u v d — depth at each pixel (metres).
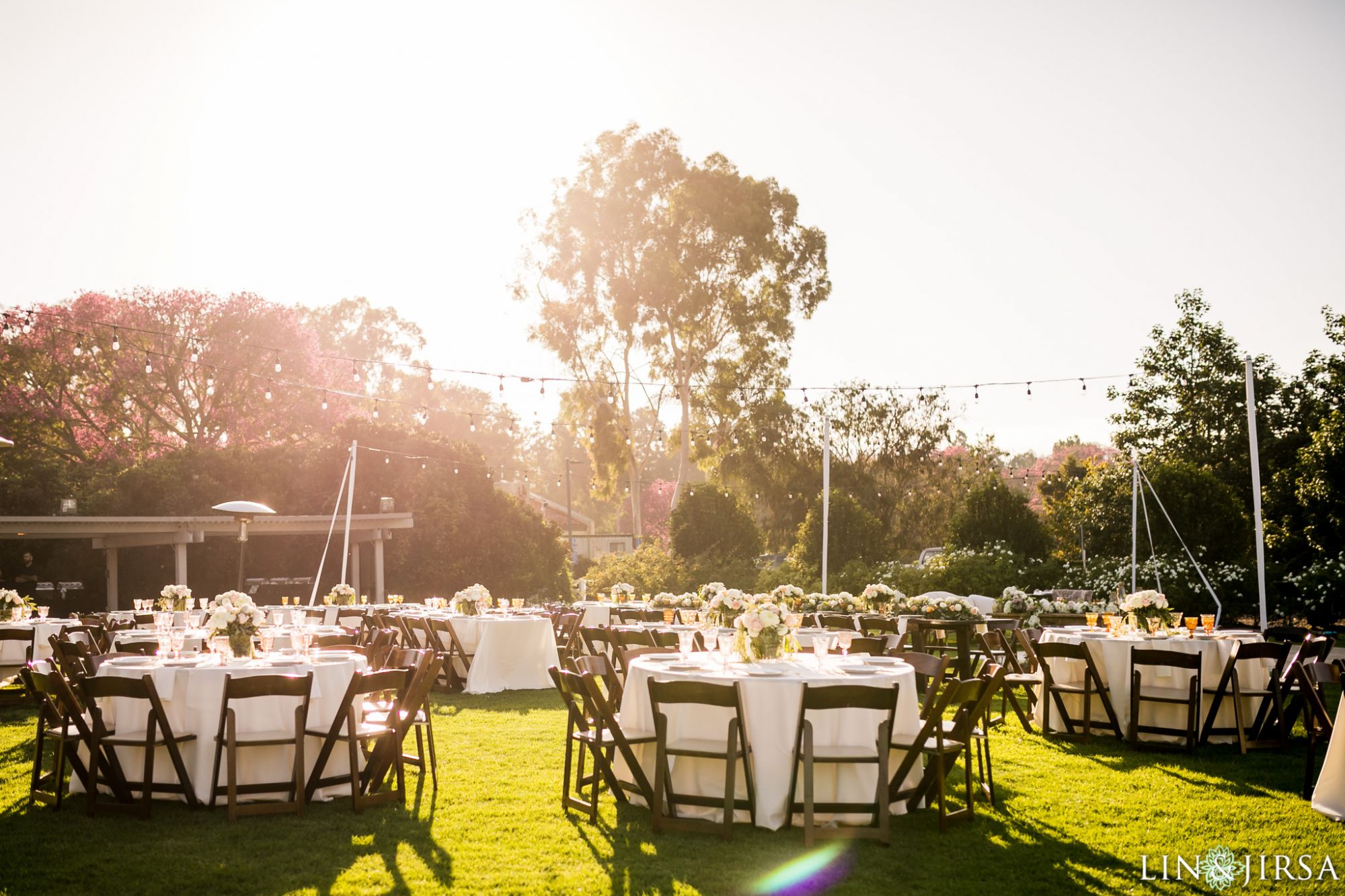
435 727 8.84
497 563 27.16
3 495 26.42
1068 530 21.86
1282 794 6.36
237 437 32.94
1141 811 5.93
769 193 31.12
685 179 30.39
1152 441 26.59
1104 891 4.56
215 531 21.17
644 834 5.46
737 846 5.23
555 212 30.78
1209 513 17.67
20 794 6.34
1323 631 15.06
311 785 5.98
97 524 19.48
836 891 4.57
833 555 20.47
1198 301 26.33
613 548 52.66
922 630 11.41
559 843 5.30
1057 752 7.78
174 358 30.89
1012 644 11.49
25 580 27.09
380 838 5.38
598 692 5.60
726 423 32.34
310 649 7.05
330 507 27.14
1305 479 18.34
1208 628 8.59
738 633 6.29
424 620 11.66
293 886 4.62
